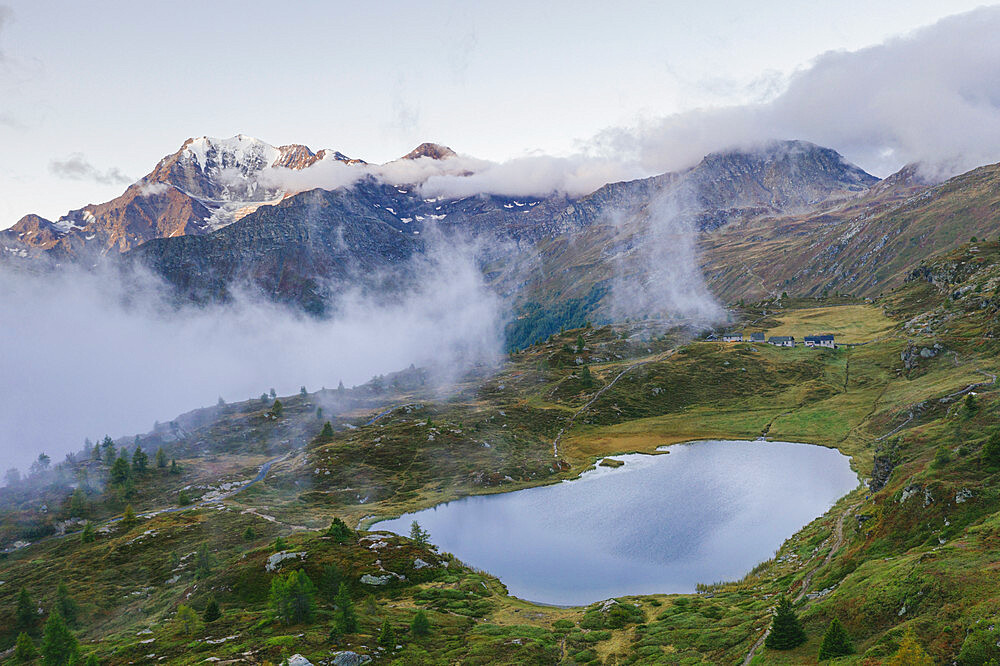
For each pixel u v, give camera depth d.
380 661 75.12
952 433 104.62
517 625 88.62
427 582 109.75
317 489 193.12
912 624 51.06
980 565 55.12
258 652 77.00
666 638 73.62
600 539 132.50
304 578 91.50
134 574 134.75
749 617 73.50
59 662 88.06
